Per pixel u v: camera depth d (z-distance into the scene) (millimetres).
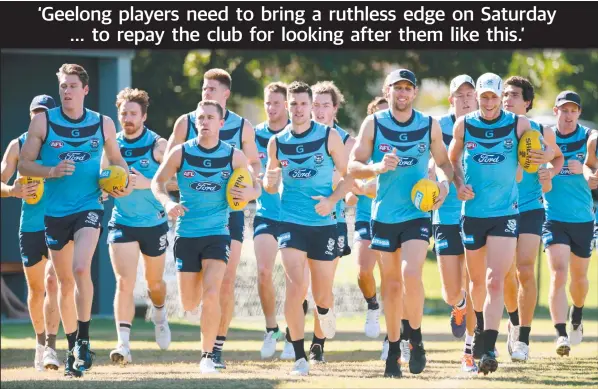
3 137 63594
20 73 63688
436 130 31828
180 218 33781
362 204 41688
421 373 33188
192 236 33625
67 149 33281
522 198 37469
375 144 32000
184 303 34531
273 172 33625
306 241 33219
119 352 37719
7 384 30422
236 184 33031
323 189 33438
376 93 96688
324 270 33531
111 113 62844
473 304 33906
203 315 33344
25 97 63812
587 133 41438
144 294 63281
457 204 36094
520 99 36281
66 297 33906
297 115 33250
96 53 61594
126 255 38281
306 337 49750
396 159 30359
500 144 32469
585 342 47125
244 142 38062
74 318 34250
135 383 30219
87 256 32438
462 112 37219
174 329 57188
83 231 32844
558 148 37844
